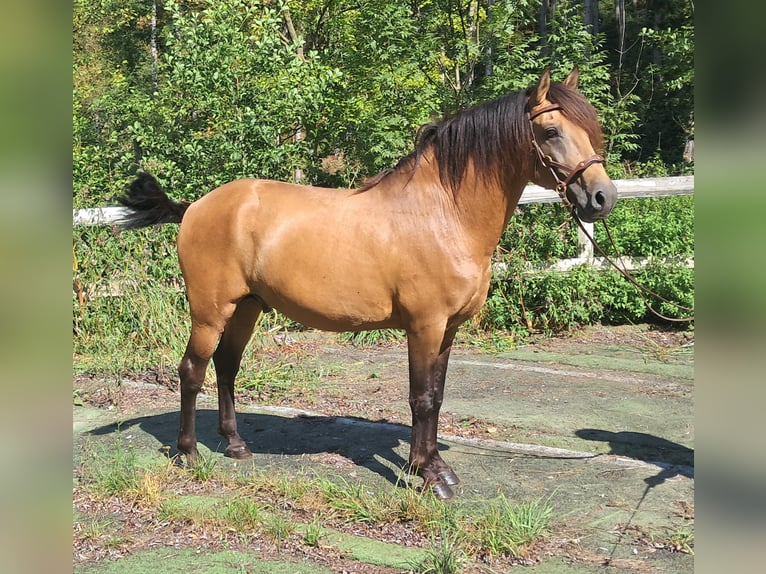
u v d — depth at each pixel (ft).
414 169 11.50
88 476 12.73
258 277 12.21
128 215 13.47
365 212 11.64
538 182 11.20
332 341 24.30
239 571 9.40
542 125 10.78
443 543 9.39
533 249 24.90
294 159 26.55
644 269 24.73
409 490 11.29
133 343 21.52
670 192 25.25
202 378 12.98
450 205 11.25
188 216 12.82
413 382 11.64
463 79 38.04
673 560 9.57
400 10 32.24
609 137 33.55
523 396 17.72
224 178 24.89
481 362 21.36
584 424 15.49
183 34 26.73
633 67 66.08
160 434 15.19
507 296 24.73
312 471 12.90
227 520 10.78
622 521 10.76
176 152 26.58
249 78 26.07
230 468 13.11
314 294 11.75
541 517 10.53
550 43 33.24
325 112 31.55
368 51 32.96
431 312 11.30
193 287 12.66
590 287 24.38
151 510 11.38
